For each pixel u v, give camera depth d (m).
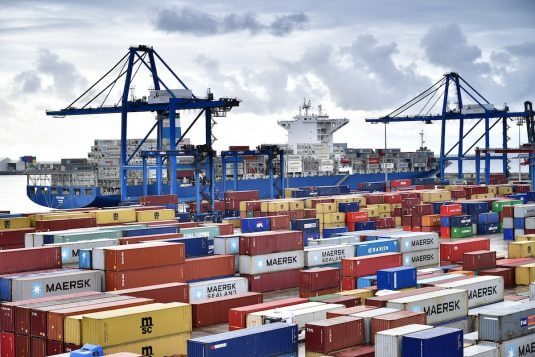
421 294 38.91
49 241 58.12
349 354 32.47
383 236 61.00
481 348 33.25
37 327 35.41
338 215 86.19
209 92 106.38
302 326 36.56
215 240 54.34
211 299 44.38
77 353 28.31
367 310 35.66
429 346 30.05
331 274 49.28
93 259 47.00
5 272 47.59
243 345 30.97
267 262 53.69
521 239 65.75
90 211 80.25
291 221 75.94
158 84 113.31
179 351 35.62
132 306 36.78
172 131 106.19
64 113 113.44
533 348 35.06
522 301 45.28
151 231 62.28
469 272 52.66
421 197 103.94
